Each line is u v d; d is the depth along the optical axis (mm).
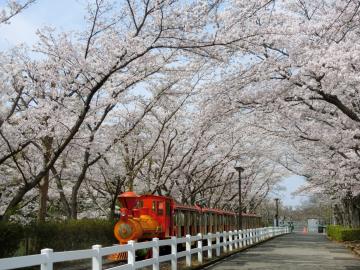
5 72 13648
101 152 18547
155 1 12469
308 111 16719
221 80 15125
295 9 15352
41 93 14531
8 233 10531
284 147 28562
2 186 18656
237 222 33969
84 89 14422
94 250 7402
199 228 22375
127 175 21688
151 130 23078
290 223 75125
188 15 12523
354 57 12250
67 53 13719
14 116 14438
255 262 16000
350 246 23906
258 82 15039
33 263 5531
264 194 47500
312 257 18312
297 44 13320
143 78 16438
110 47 13305
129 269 8969
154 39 13062
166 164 25141
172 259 12078
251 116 19266
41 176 12297
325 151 21219
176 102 21812
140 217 15961
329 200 42344
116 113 20625
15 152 13117
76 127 12367
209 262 15109
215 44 13016
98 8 14172
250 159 33688
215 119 16422
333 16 13094
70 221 14852
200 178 31141
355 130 15031
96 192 25656
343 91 14484
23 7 12852
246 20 13023
